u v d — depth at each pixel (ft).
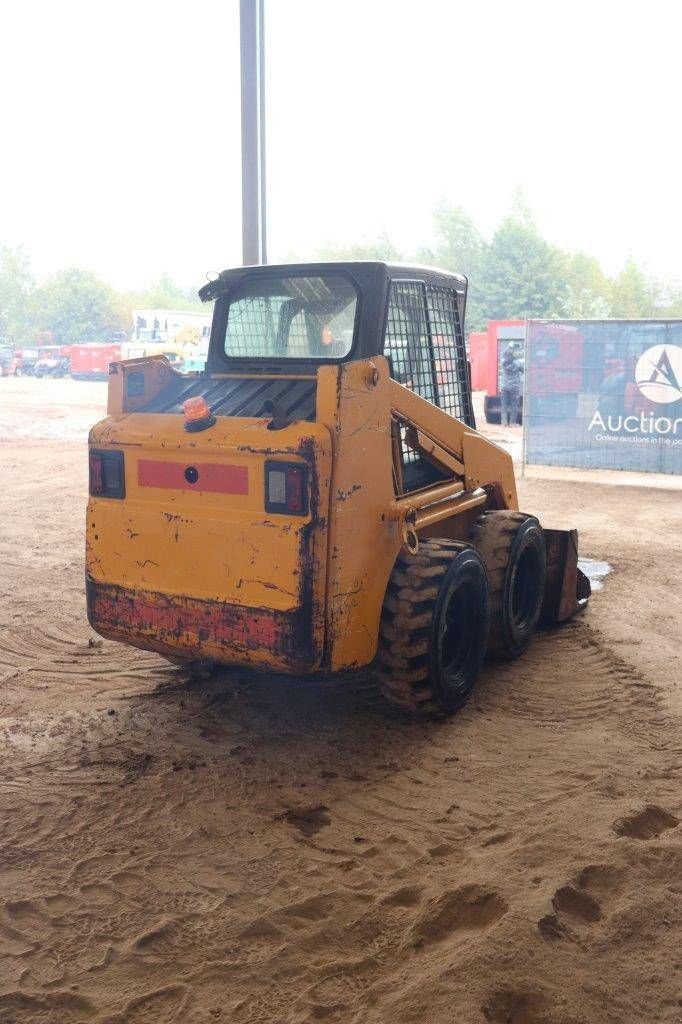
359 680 18.84
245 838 13.12
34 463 52.44
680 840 12.32
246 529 14.66
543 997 9.60
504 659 19.93
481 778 14.74
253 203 34.99
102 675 19.31
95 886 11.95
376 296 16.37
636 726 16.62
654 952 10.29
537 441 43.55
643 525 34.50
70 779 14.76
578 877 11.53
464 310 20.04
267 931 11.03
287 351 17.44
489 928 10.59
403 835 13.10
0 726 16.71
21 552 30.71
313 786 14.58
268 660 14.76
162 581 15.64
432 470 18.49
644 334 40.60
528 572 20.53
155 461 15.53
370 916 11.25
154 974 10.34
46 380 137.90
